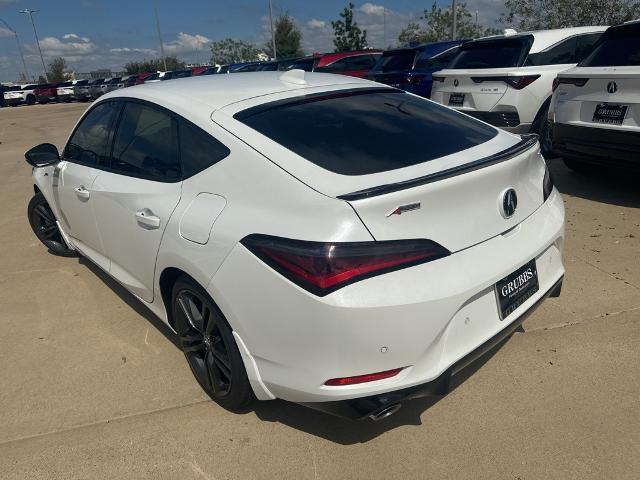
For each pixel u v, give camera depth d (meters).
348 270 1.80
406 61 9.78
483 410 2.44
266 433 2.39
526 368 2.71
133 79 37.19
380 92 2.92
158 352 3.09
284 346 2.00
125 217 2.85
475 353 2.08
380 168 2.10
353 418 1.99
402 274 1.85
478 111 6.54
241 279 2.05
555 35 6.40
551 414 2.39
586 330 2.99
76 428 2.49
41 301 3.82
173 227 2.41
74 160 3.59
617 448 2.18
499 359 2.79
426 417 2.42
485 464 2.15
